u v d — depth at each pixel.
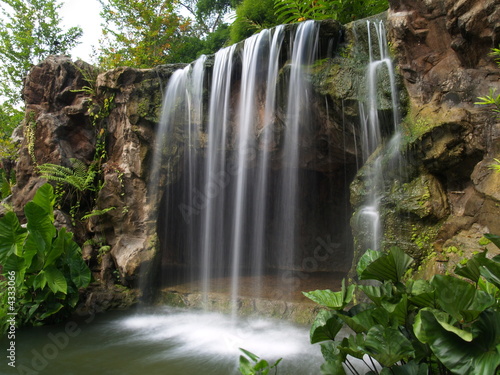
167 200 7.60
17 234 5.83
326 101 5.82
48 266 5.96
